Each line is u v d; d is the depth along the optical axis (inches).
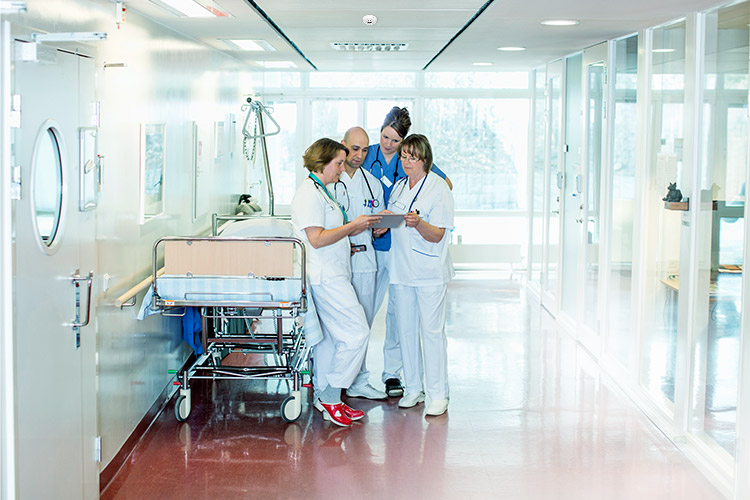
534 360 240.8
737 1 151.2
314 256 178.7
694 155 169.3
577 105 269.4
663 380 188.1
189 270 172.4
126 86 163.6
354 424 185.0
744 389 139.1
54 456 120.2
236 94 307.1
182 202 218.2
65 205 121.5
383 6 170.9
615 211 227.3
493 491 149.6
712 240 162.4
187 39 221.9
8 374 104.3
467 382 218.1
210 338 192.4
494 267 399.9
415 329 193.5
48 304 116.7
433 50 268.7
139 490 148.8
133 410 170.4
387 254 200.1
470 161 388.5
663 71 190.2
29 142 108.4
